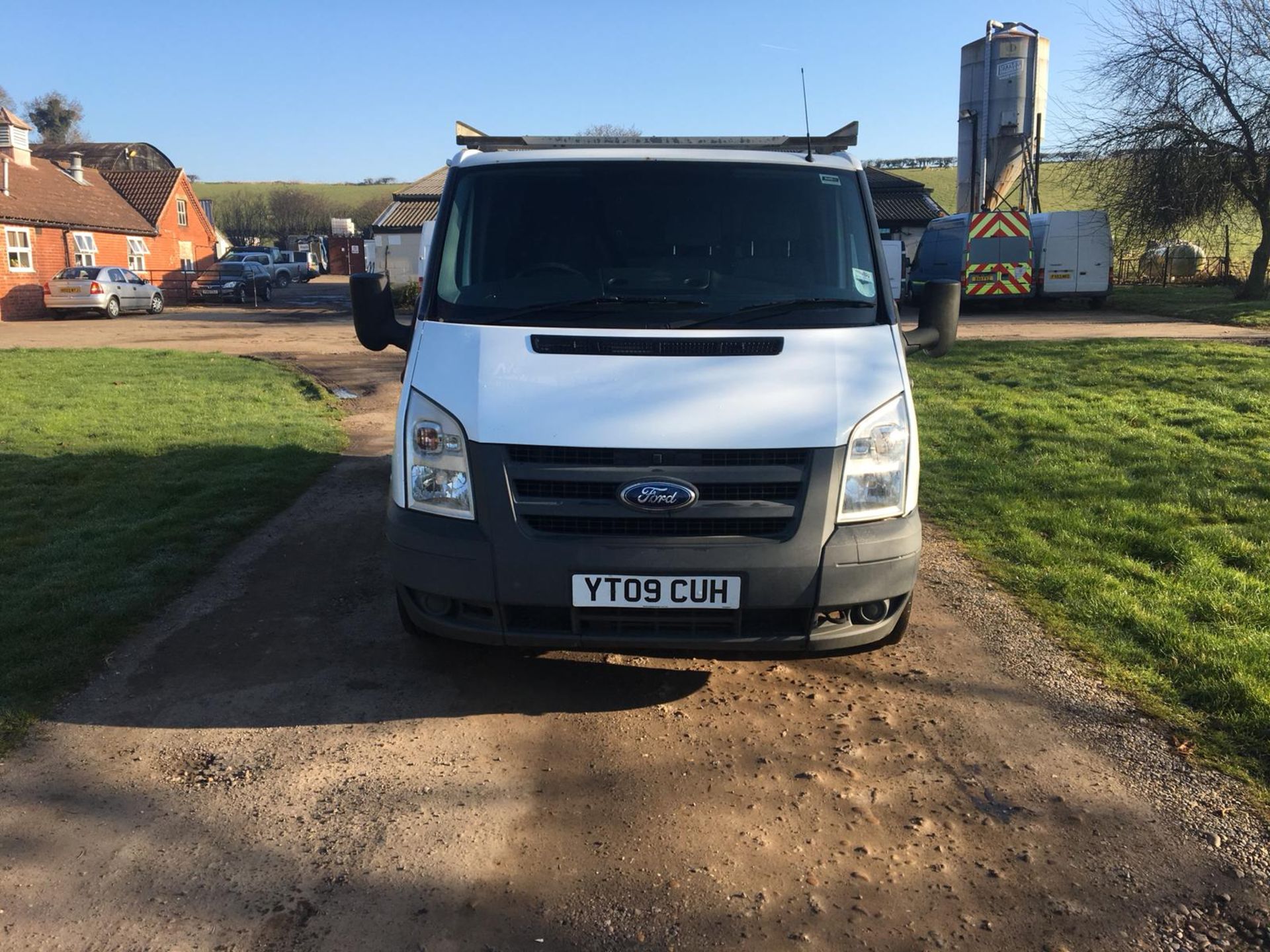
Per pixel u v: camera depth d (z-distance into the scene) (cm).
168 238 4253
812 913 271
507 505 354
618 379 369
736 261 425
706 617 356
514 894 279
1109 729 372
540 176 448
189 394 1242
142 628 468
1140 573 535
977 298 2456
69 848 296
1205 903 274
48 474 773
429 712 389
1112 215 2662
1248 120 2441
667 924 266
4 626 455
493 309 405
